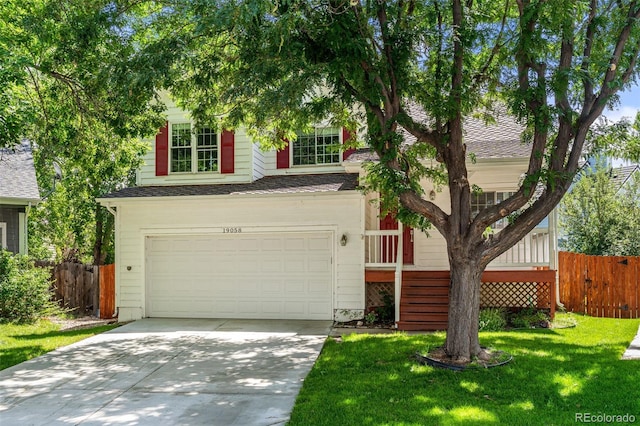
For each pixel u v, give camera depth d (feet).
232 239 45.83
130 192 48.29
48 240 79.46
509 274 40.14
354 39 23.67
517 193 25.73
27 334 39.96
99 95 34.30
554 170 25.70
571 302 47.32
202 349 32.40
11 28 32.63
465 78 27.71
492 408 19.52
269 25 23.77
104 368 27.99
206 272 46.19
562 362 25.59
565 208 55.98
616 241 51.42
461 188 26.76
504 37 28.19
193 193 45.91
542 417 18.47
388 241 43.86
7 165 55.88
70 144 41.32
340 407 20.16
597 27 26.22
